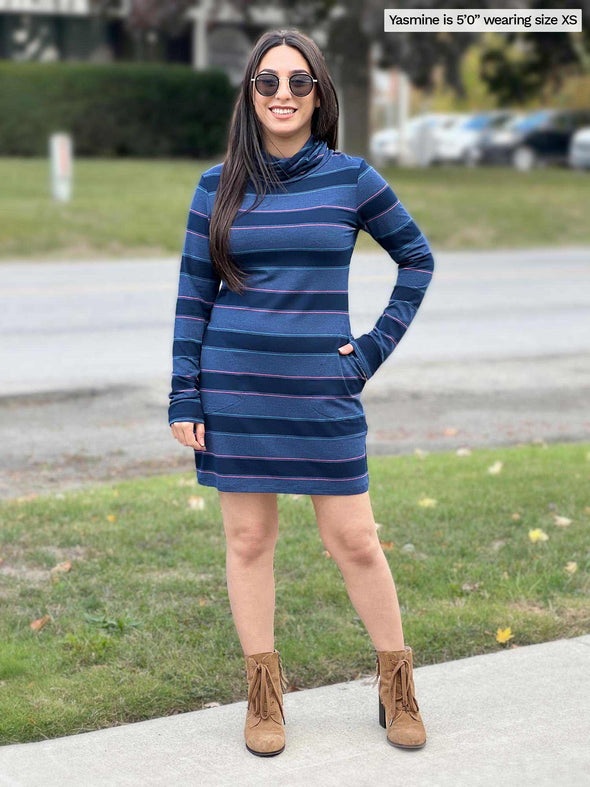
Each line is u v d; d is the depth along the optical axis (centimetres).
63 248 1681
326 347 292
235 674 356
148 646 373
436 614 397
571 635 385
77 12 2973
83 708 330
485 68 3014
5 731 316
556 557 456
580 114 3491
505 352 1002
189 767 296
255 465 297
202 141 2936
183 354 302
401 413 778
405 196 2200
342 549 307
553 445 684
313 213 290
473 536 483
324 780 288
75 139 2798
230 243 291
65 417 742
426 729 315
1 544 470
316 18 2698
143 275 1451
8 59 3008
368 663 364
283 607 406
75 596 416
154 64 2886
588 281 1473
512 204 2188
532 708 327
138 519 505
